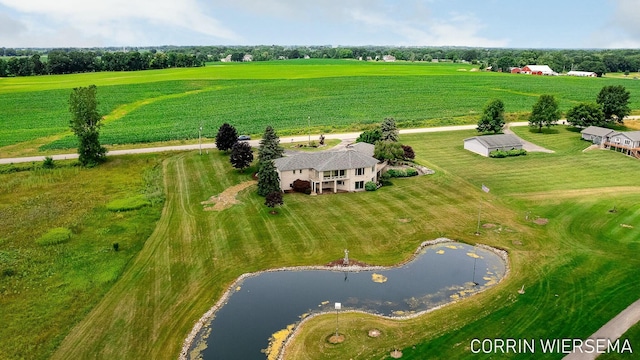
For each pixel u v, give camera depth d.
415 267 54.12
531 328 42.06
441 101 168.88
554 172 87.69
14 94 175.50
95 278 51.19
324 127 130.75
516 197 74.69
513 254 56.44
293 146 109.12
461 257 56.50
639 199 72.56
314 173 77.19
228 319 44.44
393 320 43.72
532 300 46.44
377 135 100.38
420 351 39.25
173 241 60.31
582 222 64.69
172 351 39.84
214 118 141.75
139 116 144.50
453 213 68.62
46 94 176.25
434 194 76.38
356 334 41.59
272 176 75.06
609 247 57.38
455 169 90.00
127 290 49.03
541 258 55.19
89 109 92.81
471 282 50.84
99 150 95.19
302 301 47.38
